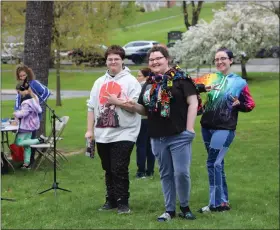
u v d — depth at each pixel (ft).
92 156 17.63
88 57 56.90
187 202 16.89
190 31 86.48
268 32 83.66
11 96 70.85
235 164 26.73
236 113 17.69
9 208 18.93
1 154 25.36
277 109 52.70
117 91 17.04
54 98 69.51
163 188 16.92
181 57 85.92
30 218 17.67
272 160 27.76
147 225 16.38
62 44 53.26
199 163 27.22
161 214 17.70
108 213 17.98
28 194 21.03
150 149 23.65
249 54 83.66
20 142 25.44
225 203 18.31
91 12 52.16
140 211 18.20
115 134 17.17
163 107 15.46
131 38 131.64
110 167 18.03
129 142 17.25
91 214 17.95
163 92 15.49
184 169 15.99
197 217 17.28
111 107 17.07
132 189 21.40
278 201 19.57
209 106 17.61
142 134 23.34
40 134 29.71
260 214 17.89
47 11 29.99
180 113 15.64
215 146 17.52
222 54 17.53
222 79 17.61
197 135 38.24
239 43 82.58
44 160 27.07
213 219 17.03
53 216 17.85
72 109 57.47
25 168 25.88
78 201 19.79
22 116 25.21
